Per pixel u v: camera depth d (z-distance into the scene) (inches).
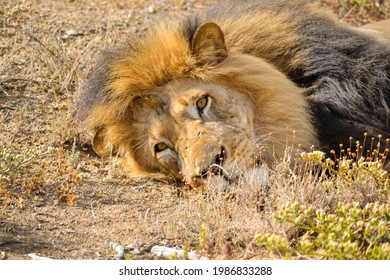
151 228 409.7
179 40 453.7
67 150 502.6
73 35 633.6
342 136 457.1
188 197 446.3
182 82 450.6
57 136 508.1
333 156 457.1
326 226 360.5
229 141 428.1
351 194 408.8
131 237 400.2
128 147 474.0
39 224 407.2
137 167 478.6
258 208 412.5
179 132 439.5
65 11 681.0
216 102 440.5
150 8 699.4
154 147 456.1
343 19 685.3
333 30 483.8
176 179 468.1
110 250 386.3
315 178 416.5
